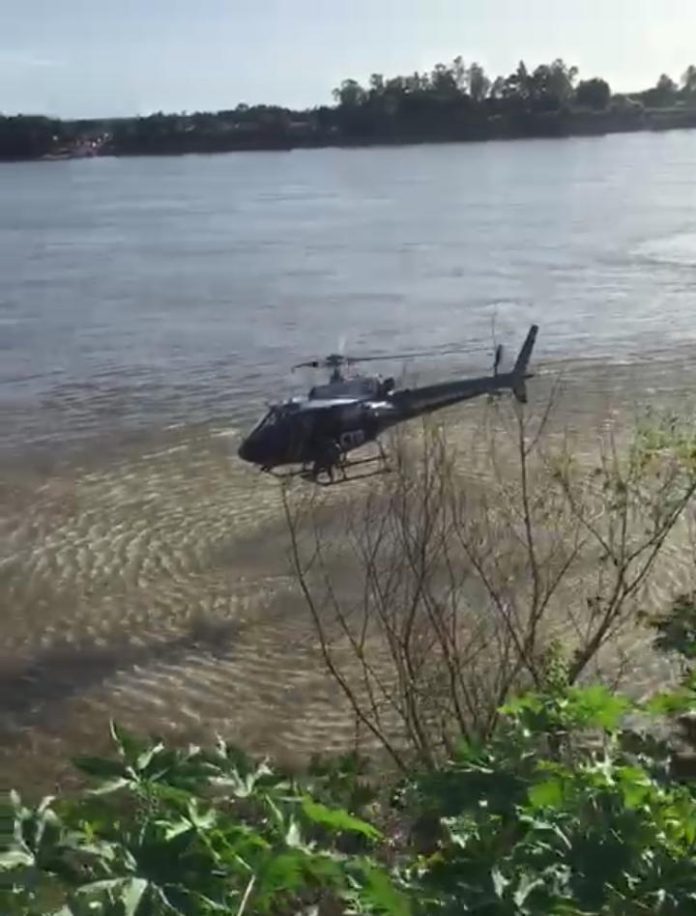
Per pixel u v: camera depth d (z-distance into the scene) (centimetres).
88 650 1573
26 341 3862
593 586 1480
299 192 12356
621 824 251
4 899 189
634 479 1358
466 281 5153
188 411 2872
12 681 1484
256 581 1752
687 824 262
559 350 3506
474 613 1258
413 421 2338
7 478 2323
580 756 301
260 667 1493
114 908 189
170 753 241
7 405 2964
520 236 7200
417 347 3684
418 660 973
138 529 2003
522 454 1235
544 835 249
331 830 244
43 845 200
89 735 1355
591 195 10844
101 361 3500
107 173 18138
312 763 367
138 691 1454
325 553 1789
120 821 216
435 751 788
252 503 2092
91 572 1836
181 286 5216
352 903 218
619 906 234
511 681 855
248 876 210
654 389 2908
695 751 373
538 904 232
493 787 267
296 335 3916
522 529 1589
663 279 5000
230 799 241
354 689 1403
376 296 4772
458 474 1977
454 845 257
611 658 1352
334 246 6869
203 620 1647
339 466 1927
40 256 6688
